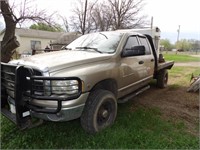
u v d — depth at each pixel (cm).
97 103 304
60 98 255
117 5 2122
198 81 607
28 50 3011
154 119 377
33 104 276
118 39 396
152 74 537
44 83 261
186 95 570
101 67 318
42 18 808
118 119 371
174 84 735
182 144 292
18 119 273
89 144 286
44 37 3294
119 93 379
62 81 259
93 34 455
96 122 309
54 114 265
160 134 319
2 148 274
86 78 281
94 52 374
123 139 297
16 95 269
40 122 299
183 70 1188
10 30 720
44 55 346
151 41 539
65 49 431
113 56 355
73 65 290
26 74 279
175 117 399
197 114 420
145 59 471
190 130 343
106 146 280
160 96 559
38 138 300
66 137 305
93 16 2053
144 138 303
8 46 722
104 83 342
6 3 678
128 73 392
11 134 309
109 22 2111
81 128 331
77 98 268
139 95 567
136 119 374
